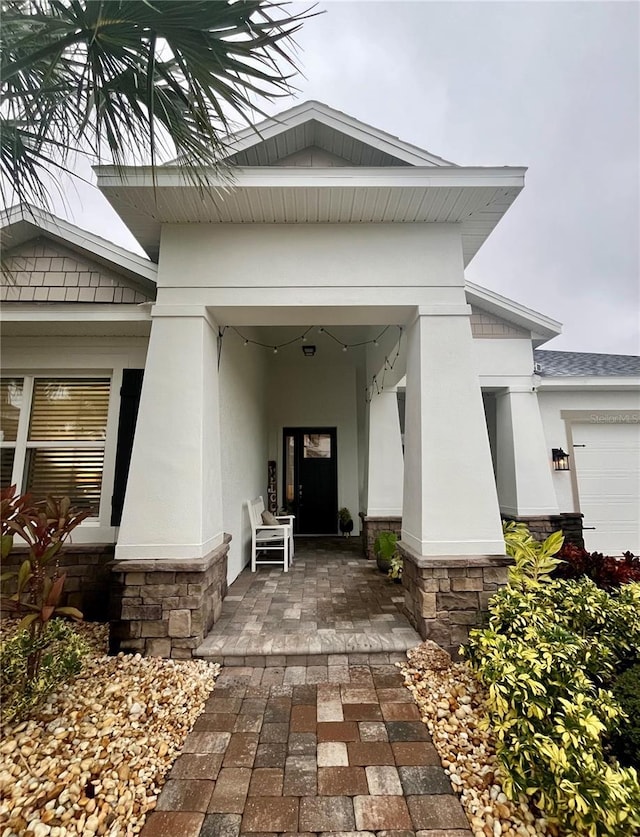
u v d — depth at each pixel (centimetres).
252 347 657
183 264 354
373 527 654
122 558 315
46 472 414
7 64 198
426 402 340
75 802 172
